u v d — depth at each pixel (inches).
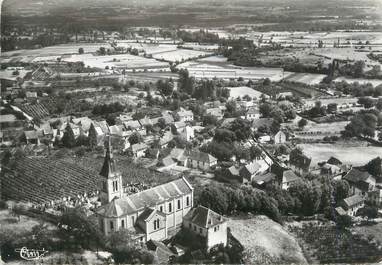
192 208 7032.5
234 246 6269.7
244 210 7347.4
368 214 7632.9
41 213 6870.1
